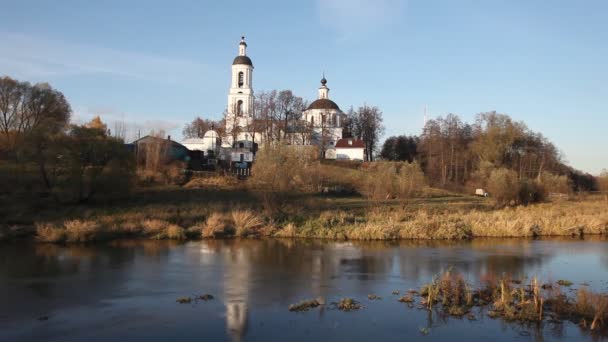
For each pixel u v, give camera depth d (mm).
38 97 84625
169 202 48812
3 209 41219
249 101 105438
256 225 37969
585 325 16094
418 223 37562
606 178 80250
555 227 38156
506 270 24828
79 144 46031
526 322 16469
